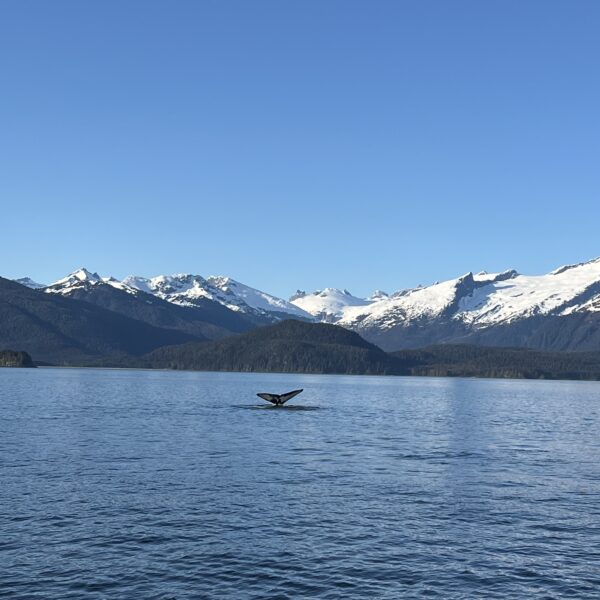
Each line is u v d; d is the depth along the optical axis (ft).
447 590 117.19
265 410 508.53
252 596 113.80
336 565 128.47
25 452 252.83
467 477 214.90
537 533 149.69
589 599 113.80
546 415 524.11
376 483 202.28
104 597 112.27
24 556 130.11
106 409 483.92
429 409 570.46
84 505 167.63
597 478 216.54
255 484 198.08
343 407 573.33
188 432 337.11
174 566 126.62
